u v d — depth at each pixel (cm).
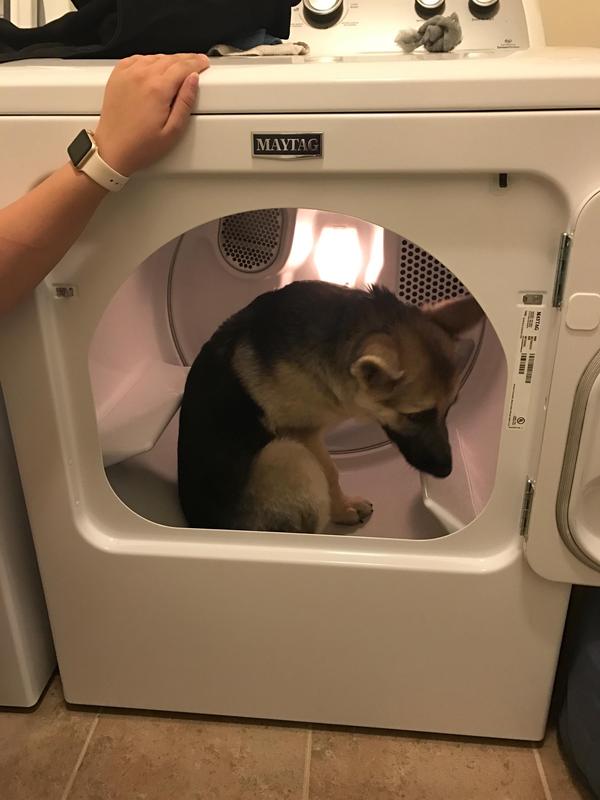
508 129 52
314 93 52
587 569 64
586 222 53
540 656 71
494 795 74
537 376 60
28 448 68
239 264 62
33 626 83
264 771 77
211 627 75
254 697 79
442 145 53
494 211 55
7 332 63
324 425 67
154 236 59
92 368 65
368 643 73
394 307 60
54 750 79
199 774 76
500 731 77
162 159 55
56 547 73
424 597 70
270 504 70
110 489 71
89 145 53
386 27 84
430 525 68
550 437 60
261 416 67
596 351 56
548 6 105
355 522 70
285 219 59
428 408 64
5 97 55
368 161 54
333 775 76
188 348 67
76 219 56
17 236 55
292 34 84
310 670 76
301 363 64
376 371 63
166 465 70
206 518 71
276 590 71
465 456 65
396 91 52
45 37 74
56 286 62
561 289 56
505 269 57
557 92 51
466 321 60
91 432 68
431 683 75
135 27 63
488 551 68
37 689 84
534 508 63
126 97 52
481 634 71
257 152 54
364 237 58
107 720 83
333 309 62
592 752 69
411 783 75
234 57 67
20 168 57
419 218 56
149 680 79
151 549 72
